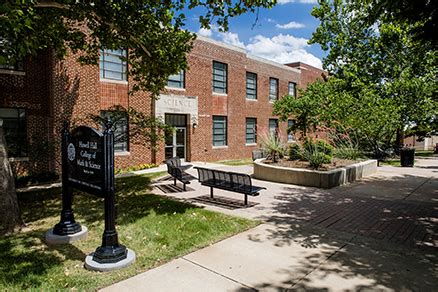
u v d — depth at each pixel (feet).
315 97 57.41
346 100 56.18
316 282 12.35
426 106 63.77
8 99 38.19
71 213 17.93
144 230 18.85
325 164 41.06
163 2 25.14
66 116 41.78
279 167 37.27
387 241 17.04
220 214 22.26
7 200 19.22
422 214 22.65
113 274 13.12
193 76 60.59
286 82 88.22
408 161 54.29
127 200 27.12
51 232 17.69
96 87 45.14
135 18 25.98
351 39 79.92
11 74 38.37
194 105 60.75
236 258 14.76
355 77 72.33
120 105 44.70
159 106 53.67
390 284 12.15
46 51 40.70
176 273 13.20
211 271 13.38
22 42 19.31
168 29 28.89
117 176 41.65
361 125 56.29
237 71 71.92
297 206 25.05
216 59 66.03
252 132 78.07
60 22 26.32
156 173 44.47
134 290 11.77
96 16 25.64
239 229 19.02
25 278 12.69
